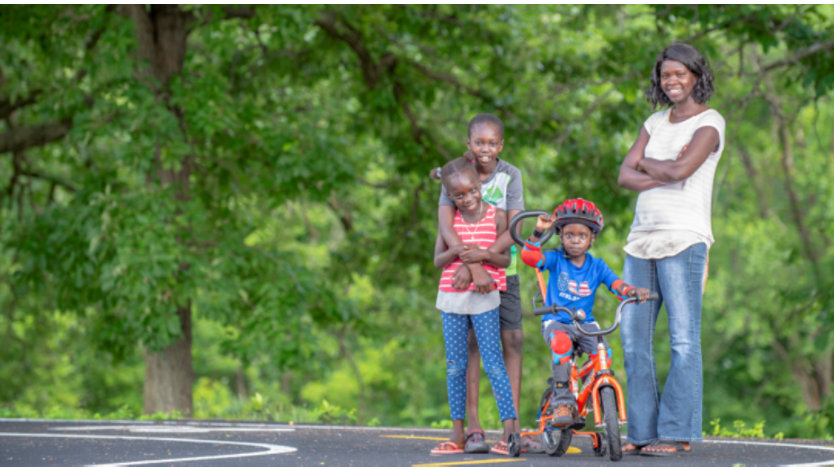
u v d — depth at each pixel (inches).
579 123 936.3
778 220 1913.1
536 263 339.9
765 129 1847.9
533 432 352.2
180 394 866.1
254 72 1009.5
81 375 1979.6
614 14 1101.1
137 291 761.6
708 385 2119.8
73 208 846.5
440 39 1000.2
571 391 332.2
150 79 825.5
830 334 906.7
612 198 1014.4
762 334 1876.2
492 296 349.4
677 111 357.4
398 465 296.8
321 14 917.8
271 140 888.3
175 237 816.3
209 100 819.4
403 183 1128.8
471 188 344.2
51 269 878.4
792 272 1802.4
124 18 807.7
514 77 1000.2
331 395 2159.2
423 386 1800.0
